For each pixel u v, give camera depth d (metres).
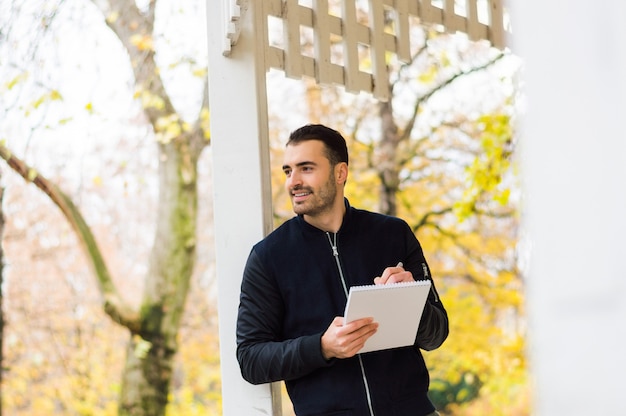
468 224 7.93
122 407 7.95
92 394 8.38
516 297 7.96
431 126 7.83
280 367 2.08
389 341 2.07
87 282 8.43
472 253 8.05
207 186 8.55
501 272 8.00
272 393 2.36
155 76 7.45
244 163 2.43
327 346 2.02
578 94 0.43
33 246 8.28
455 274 8.12
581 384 0.42
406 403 2.18
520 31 0.47
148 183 8.40
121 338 8.49
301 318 2.21
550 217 0.44
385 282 2.08
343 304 2.21
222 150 2.46
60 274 8.38
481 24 3.29
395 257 2.31
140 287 8.65
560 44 0.44
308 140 2.27
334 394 2.14
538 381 0.45
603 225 0.42
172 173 7.86
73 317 8.39
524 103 0.49
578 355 0.42
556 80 0.44
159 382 7.93
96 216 8.40
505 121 5.96
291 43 2.54
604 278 0.42
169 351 7.95
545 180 0.45
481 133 7.71
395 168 7.74
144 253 8.59
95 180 7.65
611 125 0.42
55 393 8.35
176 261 7.90
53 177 7.97
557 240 0.44
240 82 2.46
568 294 0.43
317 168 2.25
